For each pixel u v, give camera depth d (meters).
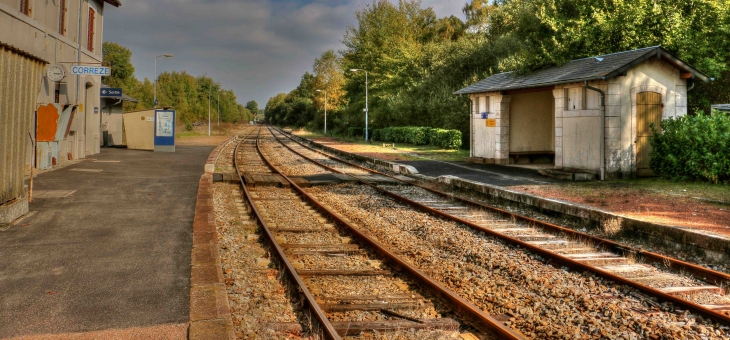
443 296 6.24
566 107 19.03
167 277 6.22
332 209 12.83
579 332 5.34
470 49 42.78
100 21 25.23
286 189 16.50
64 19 20.11
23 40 16.12
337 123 71.62
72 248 7.53
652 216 10.68
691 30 22.70
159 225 9.19
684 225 9.76
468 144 35.59
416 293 6.54
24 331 4.60
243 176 19.00
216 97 114.94
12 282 5.97
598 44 23.84
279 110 165.62
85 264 6.73
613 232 10.05
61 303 5.32
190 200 11.99
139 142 29.72
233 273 6.99
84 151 23.02
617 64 17.14
